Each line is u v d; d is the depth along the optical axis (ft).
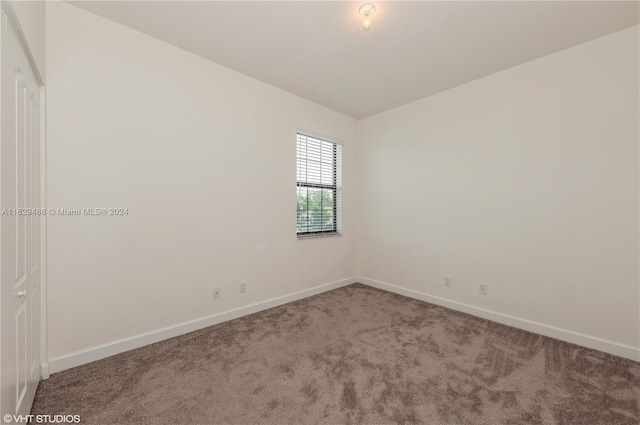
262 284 10.14
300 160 11.64
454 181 10.28
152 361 6.64
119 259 7.02
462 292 10.09
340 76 9.53
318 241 12.20
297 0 6.08
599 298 7.36
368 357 6.88
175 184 7.95
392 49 7.92
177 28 7.11
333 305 10.68
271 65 8.88
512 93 8.82
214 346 7.40
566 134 7.82
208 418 4.85
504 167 9.02
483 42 7.54
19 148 4.36
